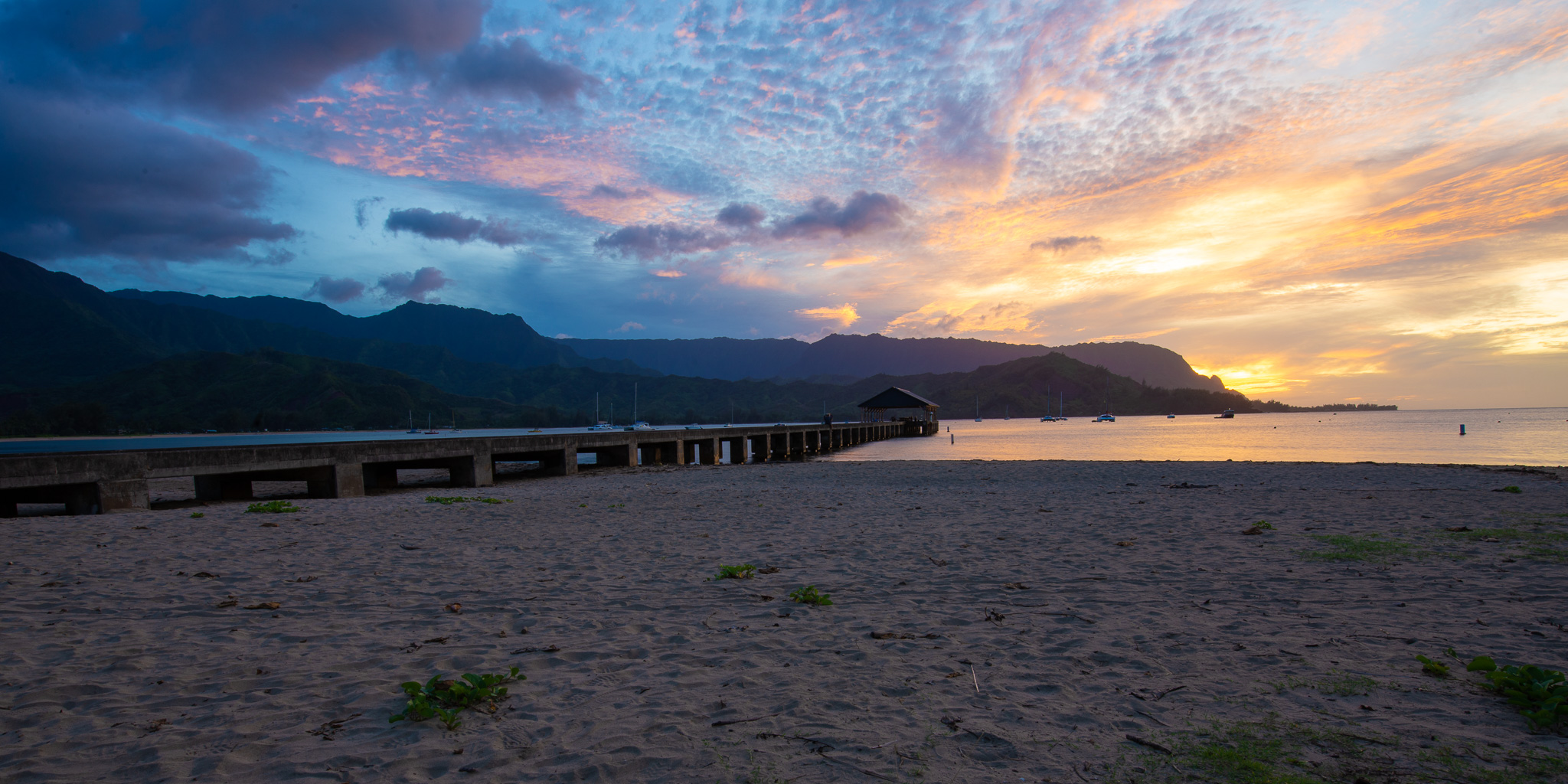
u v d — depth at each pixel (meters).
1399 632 4.27
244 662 3.97
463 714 3.20
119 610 5.13
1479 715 2.97
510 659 4.02
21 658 3.99
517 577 6.45
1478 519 9.05
